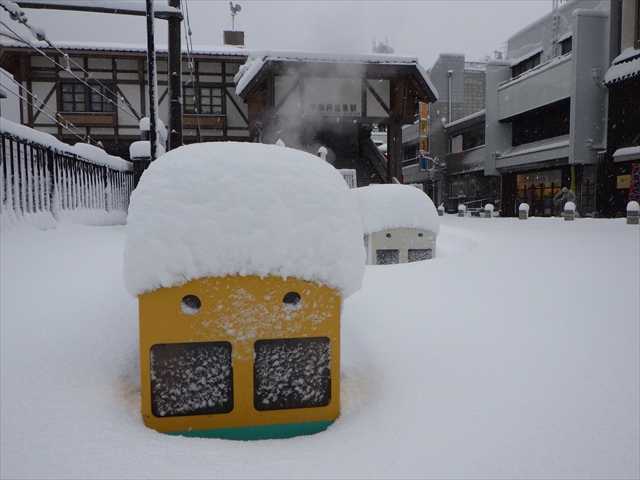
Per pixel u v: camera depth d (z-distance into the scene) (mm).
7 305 2854
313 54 19000
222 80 24406
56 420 1854
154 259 1849
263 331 1954
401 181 20984
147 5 8875
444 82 38188
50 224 5855
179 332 1897
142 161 10766
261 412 1975
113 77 23219
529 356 2594
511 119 30219
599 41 23328
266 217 1946
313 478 1622
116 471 1610
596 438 1881
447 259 5391
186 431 1934
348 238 2037
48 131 22688
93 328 2607
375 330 3012
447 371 2459
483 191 34625
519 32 32125
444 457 1771
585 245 7340
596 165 23625
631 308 3391
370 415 2088
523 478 1661
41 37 8398
